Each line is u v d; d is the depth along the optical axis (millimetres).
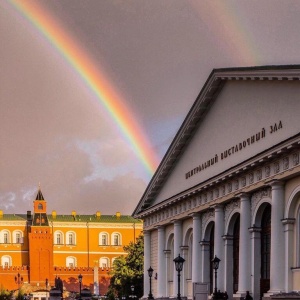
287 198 54094
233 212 64312
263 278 58938
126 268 134500
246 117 60656
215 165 67500
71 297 179875
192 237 76312
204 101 68500
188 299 75562
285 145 51844
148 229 90188
